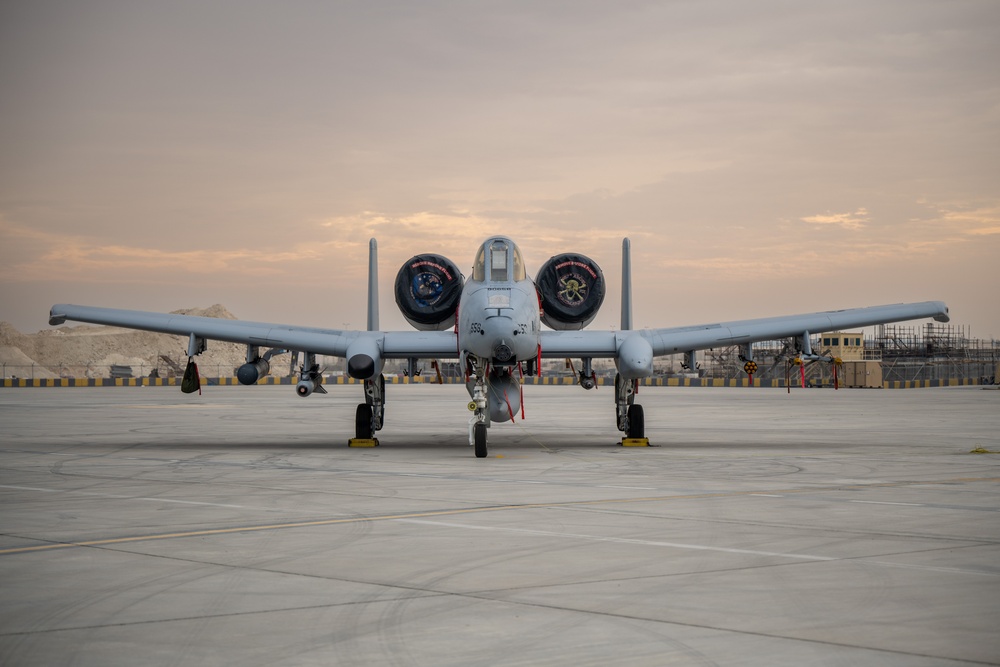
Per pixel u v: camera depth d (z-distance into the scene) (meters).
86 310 22.88
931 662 6.12
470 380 20.98
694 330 22.31
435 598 7.73
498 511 12.23
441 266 22.45
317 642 6.58
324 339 21.77
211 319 22.58
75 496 13.72
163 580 8.36
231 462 18.83
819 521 11.38
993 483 15.12
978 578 8.34
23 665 6.10
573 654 6.30
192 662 6.16
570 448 22.19
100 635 6.74
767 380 89.31
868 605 7.46
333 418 36.31
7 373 116.56
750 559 9.16
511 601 7.64
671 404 48.09
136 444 23.55
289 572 8.67
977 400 53.31
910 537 10.30
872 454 20.47
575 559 9.20
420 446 22.91
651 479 15.77
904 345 101.06
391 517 11.75
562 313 22.47
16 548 9.78
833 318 22.61
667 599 7.67
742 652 6.32
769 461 18.84
